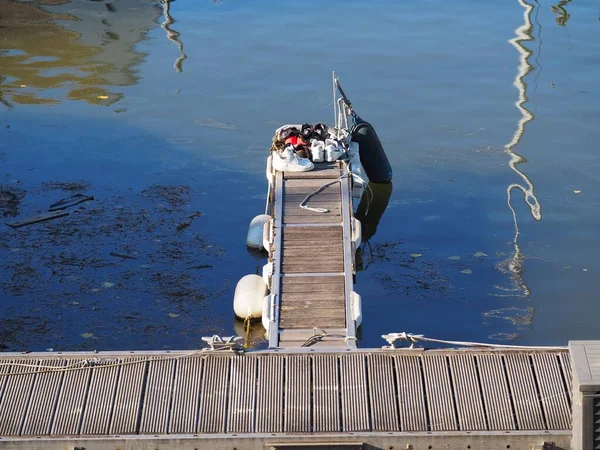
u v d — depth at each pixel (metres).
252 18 32.69
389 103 24.62
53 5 34.41
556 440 10.28
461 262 16.92
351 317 13.64
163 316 14.95
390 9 33.50
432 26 31.47
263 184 20.02
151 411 10.71
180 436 10.38
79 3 34.66
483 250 17.33
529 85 25.83
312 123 23.19
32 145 21.89
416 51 28.84
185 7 34.34
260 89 25.73
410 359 11.11
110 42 30.14
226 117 23.77
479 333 14.57
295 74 26.91
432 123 23.33
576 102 24.55
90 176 20.30
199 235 17.78
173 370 11.12
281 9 33.78
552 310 15.21
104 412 10.72
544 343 14.27
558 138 22.28
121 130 22.84
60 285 15.76
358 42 29.80
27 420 10.63
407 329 14.73
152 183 20.00
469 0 34.56
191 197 19.36
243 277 15.73
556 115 23.69
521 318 14.98
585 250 17.20
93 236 17.55
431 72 27.00
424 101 24.78
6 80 26.45
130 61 28.31
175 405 10.77
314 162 18.89
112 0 35.03
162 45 29.81
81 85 26.14
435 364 11.05
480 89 25.64
